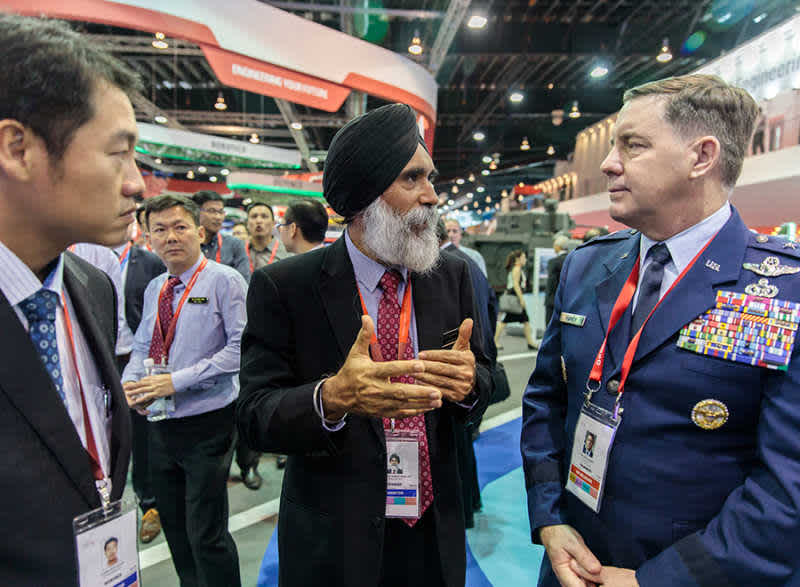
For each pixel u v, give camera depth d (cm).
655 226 101
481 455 364
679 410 92
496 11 1056
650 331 97
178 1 321
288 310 115
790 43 618
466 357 101
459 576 114
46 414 68
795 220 875
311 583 109
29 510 65
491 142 2095
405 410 89
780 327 85
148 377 181
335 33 399
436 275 126
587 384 106
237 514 281
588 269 121
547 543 106
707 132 93
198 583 195
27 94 62
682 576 84
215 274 199
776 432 82
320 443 100
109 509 76
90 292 94
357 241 119
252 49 357
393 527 114
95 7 299
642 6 1016
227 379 192
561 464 118
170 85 1223
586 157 1786
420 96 474
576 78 1426
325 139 1806
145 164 1731
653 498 93
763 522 79
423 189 112
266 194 1202
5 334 66
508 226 1141
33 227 70
